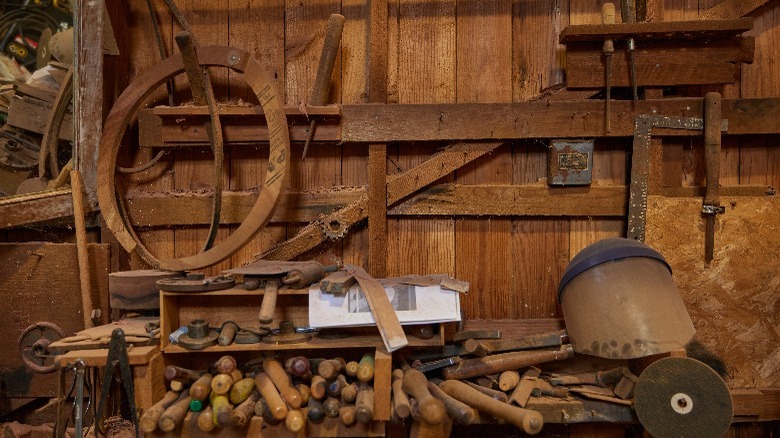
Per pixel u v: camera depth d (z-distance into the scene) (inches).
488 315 91.4
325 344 72.8
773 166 89.1
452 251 91.4
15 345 86.5
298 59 92.4
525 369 79.5
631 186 86.5
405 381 70.7
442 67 91.4
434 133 87.8
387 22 90.4
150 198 90.9
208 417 67.0
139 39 93.7
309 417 67.3
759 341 85.7
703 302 86.2
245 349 72.3
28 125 95.0
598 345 71.6
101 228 90.0
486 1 91.1
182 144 89.0
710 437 68.8
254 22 92.8
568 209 88.9
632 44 84.4
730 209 86.2
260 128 88.0
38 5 110.0
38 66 106.0
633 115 86.5
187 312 78.4
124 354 67.3
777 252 85.8
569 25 87.7
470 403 69.1
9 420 87.1
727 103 85.9
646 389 70.6
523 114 87.2
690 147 89.7
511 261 91.2
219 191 81.3
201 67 84.0
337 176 92.0
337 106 86.4
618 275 72.5
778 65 89.2
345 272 77.6
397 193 88.8
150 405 70.0
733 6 88.3
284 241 91.5
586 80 86.7
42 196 86.6
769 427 87.4
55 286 86.7
